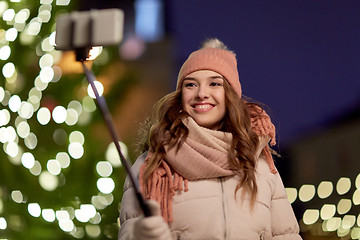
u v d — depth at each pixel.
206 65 2.27
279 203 2.30
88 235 4.12
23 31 4.04
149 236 1.55
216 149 2.18
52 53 4.00
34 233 4.00
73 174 4.09
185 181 2.14
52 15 4.09
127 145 4.11
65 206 4.08
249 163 2.18
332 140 13.99
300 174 14.35
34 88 4.02
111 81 4.29
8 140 3.90
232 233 2.07
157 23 9.34
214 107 2.26
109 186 4.12
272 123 2.35
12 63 3.99
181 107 2.33
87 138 4.10
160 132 2.22
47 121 3.99
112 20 1.58
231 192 2.14
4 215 4.00
